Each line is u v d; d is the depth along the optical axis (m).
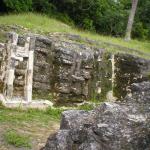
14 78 10.67
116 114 4.63
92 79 12.52
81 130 4.58
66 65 11.93
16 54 10.65
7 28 13.70
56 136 4.65
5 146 7.38
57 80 11.75
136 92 5.17
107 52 13.45
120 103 5.05
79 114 5.02
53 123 9.42
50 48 11.93
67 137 4.61
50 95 11.54
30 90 10.69
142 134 4.25
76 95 11.85
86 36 15.03
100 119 4.62
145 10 26.02
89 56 12.43
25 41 10.88
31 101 10.56
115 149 4.24
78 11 21.48
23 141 7.62
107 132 4.38
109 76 13.10
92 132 4.45
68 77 11.85
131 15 20.17
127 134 4.34
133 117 4.58
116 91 13.13
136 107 4.82
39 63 11.48
